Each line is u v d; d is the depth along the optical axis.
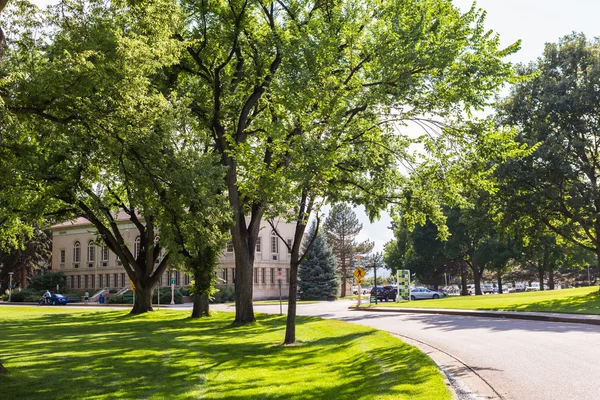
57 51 15.61
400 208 23.22
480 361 11.91
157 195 18.52
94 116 15.54
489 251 70.62
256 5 24.73
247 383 11.09
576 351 13.05
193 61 27.03
